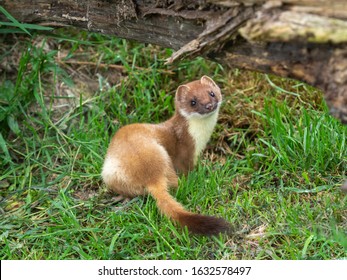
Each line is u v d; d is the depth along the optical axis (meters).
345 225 6.05
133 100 8.46
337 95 4.98
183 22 5.80
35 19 7.18
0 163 7.48
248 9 5.09
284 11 4.86
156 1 5.93
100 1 6.43
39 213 6.80
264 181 6.97
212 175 6.86
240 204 6.51
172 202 6.33
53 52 8.12
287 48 5.15
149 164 6.61
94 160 7.50
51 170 7.45
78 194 7.17
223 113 8.36
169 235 6.20
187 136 7.31
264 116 7.78
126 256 6.09
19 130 7.83
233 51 5.52
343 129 7.21
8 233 6.46
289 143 7.30
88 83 8.62
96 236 6.33
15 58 8.49
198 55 5.59
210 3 5.40
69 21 6.93
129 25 6.34
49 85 8.39
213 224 5.91
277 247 6.01
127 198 6.91
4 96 7.98
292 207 6.45
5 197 7.12
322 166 6.97
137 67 8.74
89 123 7.89
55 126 7.90
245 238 6.11
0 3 7.16
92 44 8.22
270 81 8.41
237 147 7.81
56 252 6.15
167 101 8.28
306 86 8.35
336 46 4.86
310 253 5.85
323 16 4.73
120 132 7.07
